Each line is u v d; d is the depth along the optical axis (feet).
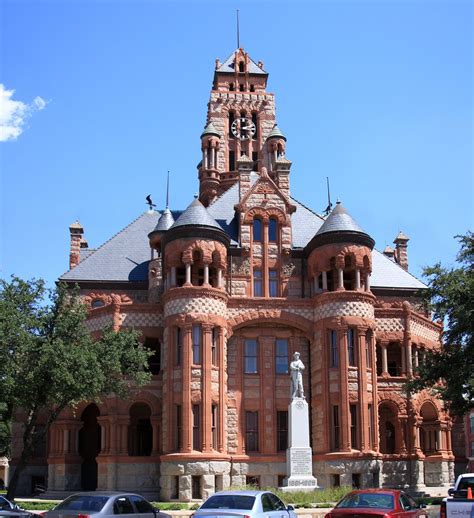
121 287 211.41
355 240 187.93
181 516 120.67
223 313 183.83
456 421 224.12
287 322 190.08
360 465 172.76
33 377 133.69
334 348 183.93
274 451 183.52
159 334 189.37
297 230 209.87
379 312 203.00
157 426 182.29
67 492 183.01
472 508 76.74
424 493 183.42
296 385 163.12
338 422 178.60
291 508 83.66
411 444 193.57
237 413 184.55
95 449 197.98
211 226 184.55
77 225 238.68
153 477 178.81
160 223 211.61
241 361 188.65
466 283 157.48
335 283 187.83
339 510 74.38
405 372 199.62
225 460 172.96
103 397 183.32
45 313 144.87
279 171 211.00
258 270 198.29
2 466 348.18
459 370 156.25
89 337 149.79
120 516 79.71
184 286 179.42
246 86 287.28
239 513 72.79
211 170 266.16
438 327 221.66
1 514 92.43
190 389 173.58
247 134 278.46
